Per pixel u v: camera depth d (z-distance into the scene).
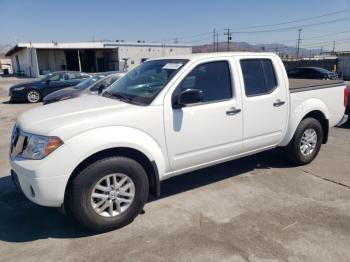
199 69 3.67
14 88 14.03
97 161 3.06
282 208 3.66
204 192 4.12
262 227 3.27
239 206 3.73
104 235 3.19
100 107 3.37
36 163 2.86
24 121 3.30
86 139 2.94
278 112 4.36
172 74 3.54
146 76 3.88
